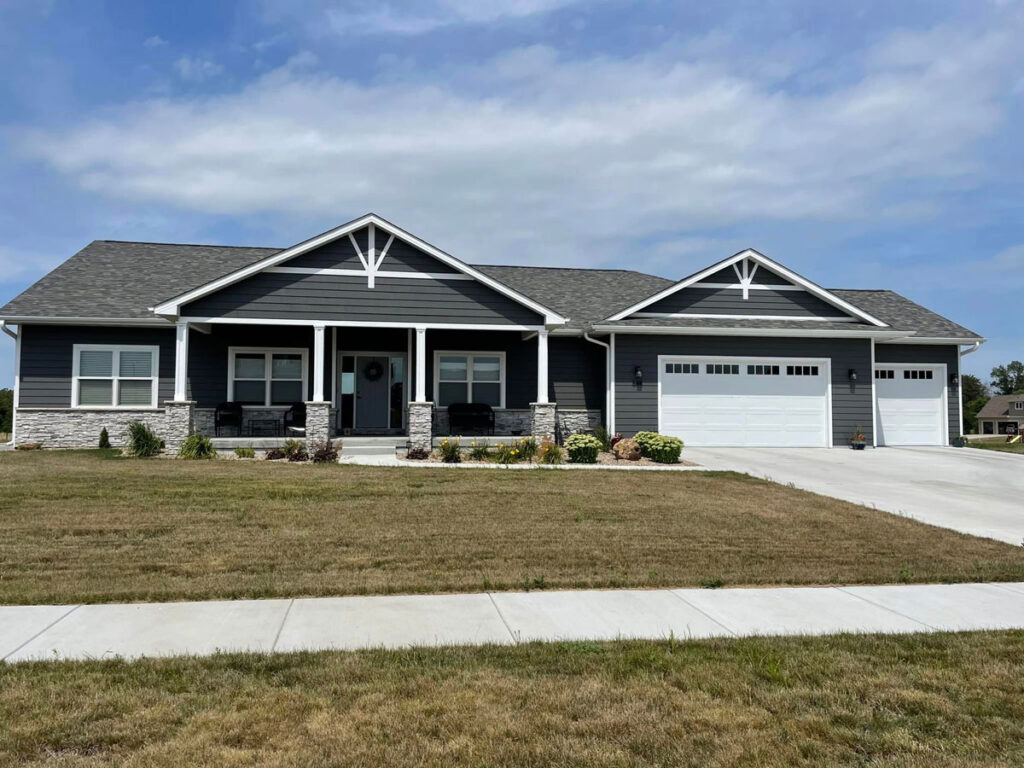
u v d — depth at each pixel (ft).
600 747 12.07
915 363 71.46
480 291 59.31
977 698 14.29
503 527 30.14
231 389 64.64
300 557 24.97
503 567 24.18
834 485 44.55
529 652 16.57
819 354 67.10
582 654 16.47
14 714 12.94
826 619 19.60
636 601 20.98
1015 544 29.17
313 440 55.06
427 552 25.89
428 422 56.95
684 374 65.62
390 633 17.87
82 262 69.97
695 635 18.10
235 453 53.93
